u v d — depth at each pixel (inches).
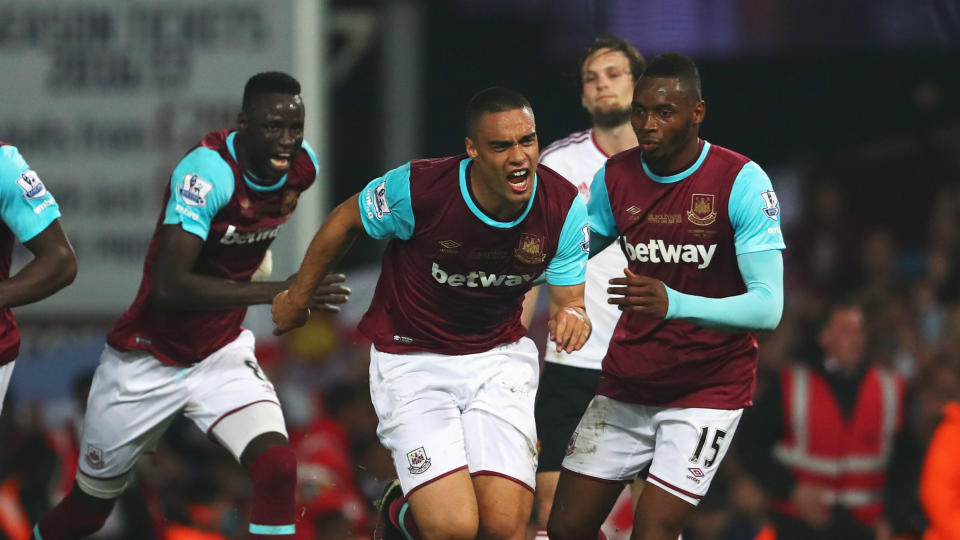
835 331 1296.8
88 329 1508.4
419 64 2082.9
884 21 1851.6
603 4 1865.2
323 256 765.3
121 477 894.4
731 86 2162.9
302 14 1483.8
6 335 778.2
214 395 857.5
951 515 1229.7
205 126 1501.0
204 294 812.6
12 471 1237.7
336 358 1561.3
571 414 929.5
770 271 735.7
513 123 703.7
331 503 976.3
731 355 773.3
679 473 768.3
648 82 735.7
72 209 1514.5
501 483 753.6
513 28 2095.2
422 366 780.6
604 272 927.7
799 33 1852.9
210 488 1205.1
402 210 740.0
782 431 1283.2
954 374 1273.4
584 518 807.1
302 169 855.1
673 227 754.8
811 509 1259.2
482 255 745.0
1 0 1513.3
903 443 1272.1
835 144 2201.0
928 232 2123.5
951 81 2142.0
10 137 1519.4
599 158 946.7
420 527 748.6
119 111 1509.6
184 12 1496.1
